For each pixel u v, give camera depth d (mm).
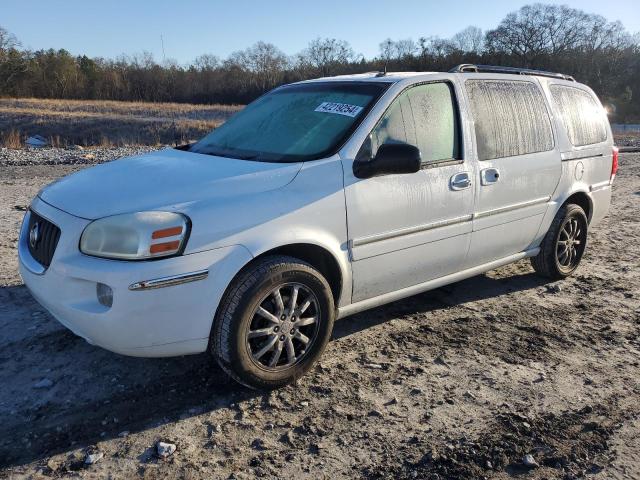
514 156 4848
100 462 2910
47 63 73062
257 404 3449
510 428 3258
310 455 3008
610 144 6082
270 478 2830
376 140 3934
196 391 3566
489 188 4578
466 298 5227
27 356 3912
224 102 71250
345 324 4582
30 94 72438
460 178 4344
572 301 5223
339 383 3699
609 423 3328
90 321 3129
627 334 4531
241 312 3309
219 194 3352
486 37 82938
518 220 4973
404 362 3994
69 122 35844
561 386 3721
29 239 3725
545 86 5367
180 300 3156
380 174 3775
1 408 3328
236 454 3000
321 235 3615
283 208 3463
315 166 3650
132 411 3340
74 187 3652
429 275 4410
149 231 3084
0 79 70250
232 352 3338
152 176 3598
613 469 2938
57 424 3199
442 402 3510
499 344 4301
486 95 4738
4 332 4238
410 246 4121
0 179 11133
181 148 4680
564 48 80750
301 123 4156
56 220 3354
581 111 5754
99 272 3066
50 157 15008
